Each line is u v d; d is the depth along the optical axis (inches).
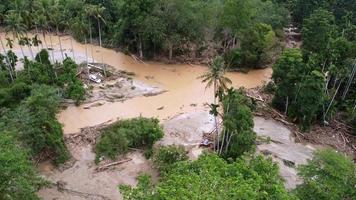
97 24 3730.3
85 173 2055.9
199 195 1085.1
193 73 3297.2
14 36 3107.8
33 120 1957.4
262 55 3371.1
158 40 3257.9
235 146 2126.0
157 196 1181.1
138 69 3294.8
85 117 2556.6
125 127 2332.7
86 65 3157.0
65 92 2728.8
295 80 2573.8
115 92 2871.6
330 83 2901.1
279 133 2500.0
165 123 2539.4
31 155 1921.8
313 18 3115.2
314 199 1494.8
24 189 1469.0
